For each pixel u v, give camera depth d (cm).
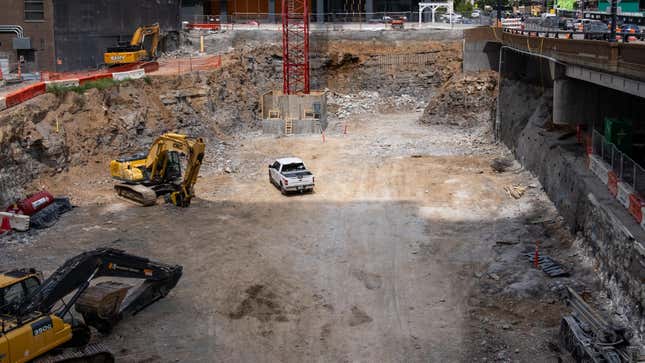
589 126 3847
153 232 3400
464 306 2559
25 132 3784
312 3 8981
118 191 3953
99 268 2195
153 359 2188
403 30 7381
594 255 2767
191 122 5241
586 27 4647
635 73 2589
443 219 3609
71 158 4131
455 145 5472
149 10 6769
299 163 4238
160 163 3984
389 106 7112
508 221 3538
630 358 1967
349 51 7325
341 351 2242
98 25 5950
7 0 5397
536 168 4184
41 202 3519
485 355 2191
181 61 6575
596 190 2981
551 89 4738
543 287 2648
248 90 6500
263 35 7512
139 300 2502
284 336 2345
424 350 2239
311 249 3184
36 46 5475
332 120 6681
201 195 4097
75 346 2123
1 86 4656
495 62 6475
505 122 5369
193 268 2945
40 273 2075
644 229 2412
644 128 3722
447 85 6550
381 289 2731
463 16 9669
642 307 2189
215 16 8994
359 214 3712
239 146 5466
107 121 4500
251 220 3616
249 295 2678
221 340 2317
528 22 6384
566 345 2191
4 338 1742
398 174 4566
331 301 2625
